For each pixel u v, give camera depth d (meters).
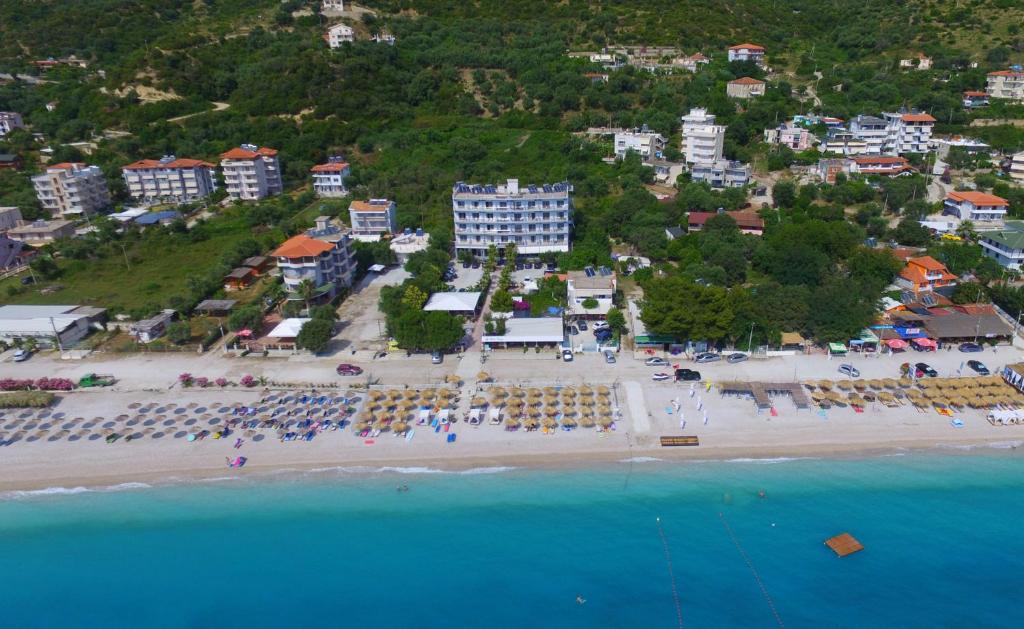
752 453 81.25
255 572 66.56
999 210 151.75
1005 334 103.69
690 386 94.75
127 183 193.25
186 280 133.62
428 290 123.69
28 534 71.56
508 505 74.00
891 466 78.56
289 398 94.62
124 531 71.81
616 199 173.25
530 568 66.31
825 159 184.25
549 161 198.50
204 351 109.81
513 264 141.75
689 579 64.81
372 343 111.56
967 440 82.44
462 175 191.62
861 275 126.38
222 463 81.50
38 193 179.25
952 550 66.88
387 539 69.94
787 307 107.69
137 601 63.81
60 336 110.81
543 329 108.62
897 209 163.88
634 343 107.56
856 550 67.25
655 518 71.81
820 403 89.50
